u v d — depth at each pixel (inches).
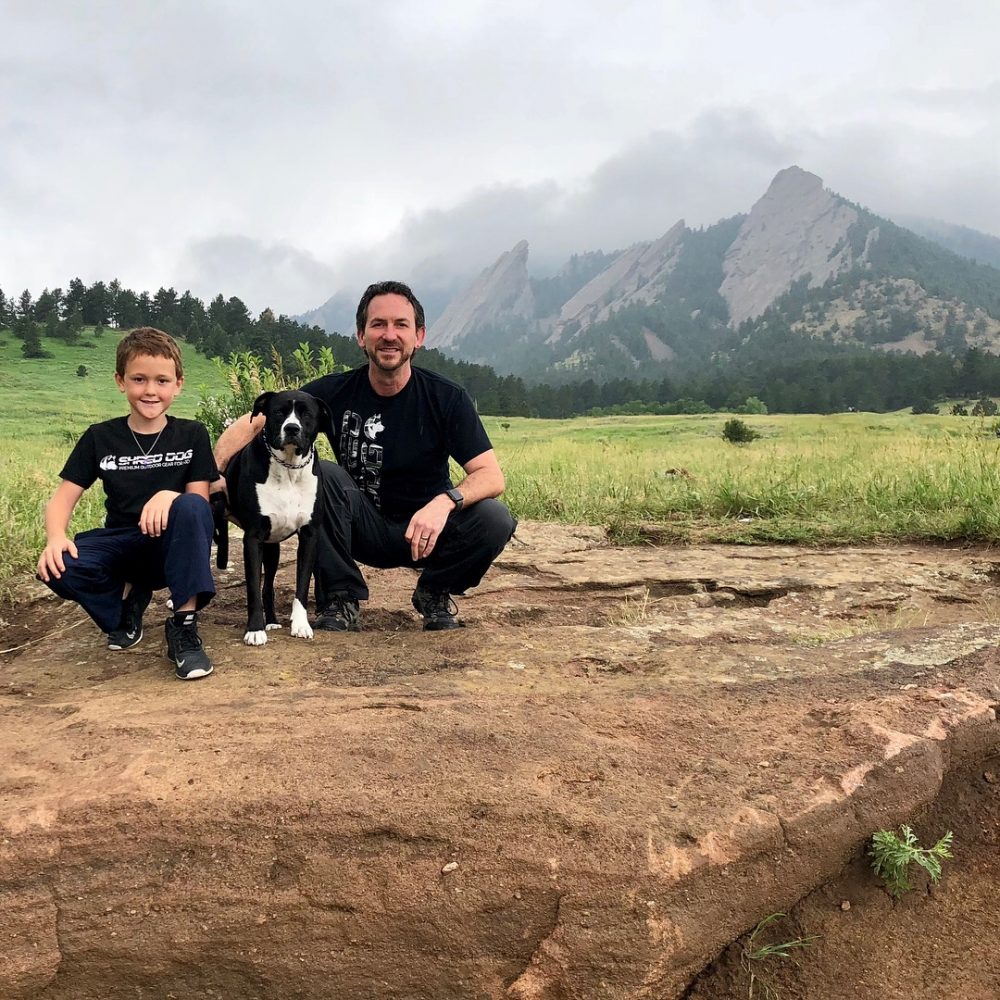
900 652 132.2
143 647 147.6
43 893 82.4
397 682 124.3
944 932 92.9
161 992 81.9
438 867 84.4
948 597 185.9
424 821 87.4
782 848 88.7
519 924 82.0
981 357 5910.4
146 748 100.3
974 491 279.0
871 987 87.0
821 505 305.4
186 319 3929.6
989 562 214.8
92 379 2785.4
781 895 88.8
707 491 328.8
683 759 99.2
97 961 81.1
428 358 4621.1
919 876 97.4
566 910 81.7
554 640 146.6
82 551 135.6
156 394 139.7
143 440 141.5
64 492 138.9
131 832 86.4
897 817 96.0
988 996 86.4
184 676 126.3
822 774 96.3
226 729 105.2
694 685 121.0
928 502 288.0
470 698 115.6
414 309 151.0
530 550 246.2
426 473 163.0
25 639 168.2
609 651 139.1
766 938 89.1
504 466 482.3
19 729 108.2
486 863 84.1
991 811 106.4
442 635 150.8
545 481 378.0
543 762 97.6
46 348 3267.7
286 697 116.9
